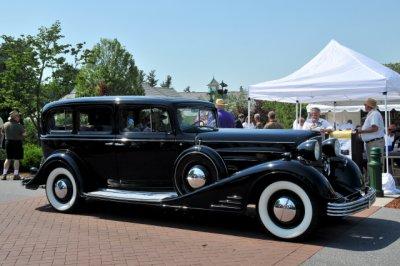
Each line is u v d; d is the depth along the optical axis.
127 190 7.38
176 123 6.97
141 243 5.86
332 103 21.03
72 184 7.61
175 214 7.61
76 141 7.66
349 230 6.53
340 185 6.65
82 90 27.19
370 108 9.83
